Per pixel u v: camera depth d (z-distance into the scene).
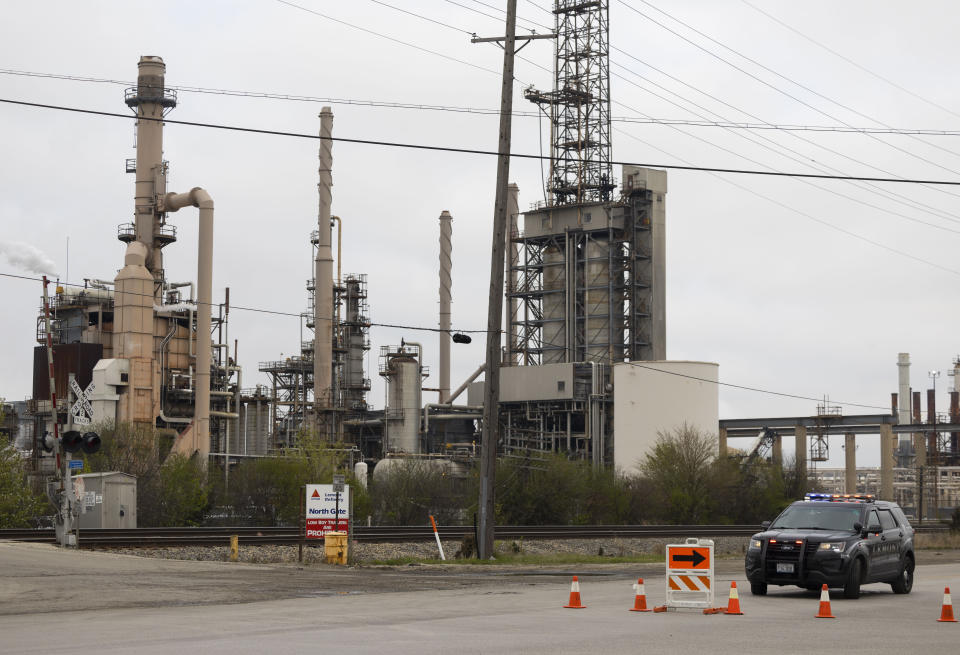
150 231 107.38
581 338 115.31
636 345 113.31
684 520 92.50
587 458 109.00
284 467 87.88
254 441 120.75
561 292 116.25
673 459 94.94
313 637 17.97
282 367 127.31
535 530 61.06
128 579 30.34
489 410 45.66
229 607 23.38
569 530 62.25
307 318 125.00
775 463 106.81
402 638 17.89
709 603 22.81
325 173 121.44
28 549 40.09
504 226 45.44
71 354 104.62
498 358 45.81
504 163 45.28
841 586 26.59
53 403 44.59
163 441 101.38
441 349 138.75
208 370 102.06
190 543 45.53
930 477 156.38
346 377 125.88
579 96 116.06
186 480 86.00
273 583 30.00
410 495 89.06
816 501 28.81
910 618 22.16
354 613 22.14
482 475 45.78
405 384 115.81
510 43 45.16
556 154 118.06
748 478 99.31
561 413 112.31
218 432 115.56
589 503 88.94
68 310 111.25
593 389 109.25
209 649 16.38
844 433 122.94
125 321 103.00
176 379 109.50
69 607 23.22
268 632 18.69
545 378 110.50
